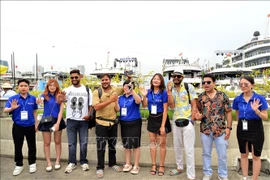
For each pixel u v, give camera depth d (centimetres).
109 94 356
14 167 403
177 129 348
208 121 328
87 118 375
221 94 324
